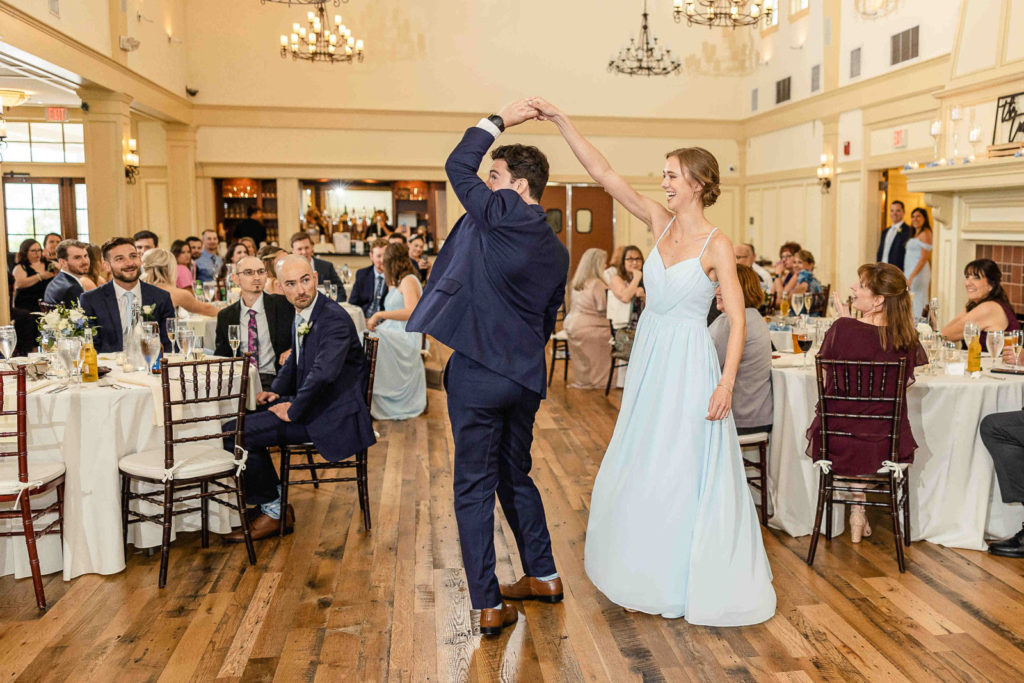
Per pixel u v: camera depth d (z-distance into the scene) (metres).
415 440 5.86
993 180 6.34
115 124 9.66
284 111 13.38
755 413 3.95
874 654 2.83
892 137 10.38
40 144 12.83
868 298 3.59
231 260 9.89
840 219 11.64
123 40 9.65
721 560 3.01
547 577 3.24
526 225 2.78
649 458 3.08
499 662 2.79
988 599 3.26
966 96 7.34
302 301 3.93
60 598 3.29
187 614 3.15
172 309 4.83
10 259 10.23
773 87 13.26
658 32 14.00
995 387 3.80
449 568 3.58
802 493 3.94
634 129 14.14
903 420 3.53
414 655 2.84
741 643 2.92
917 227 9.09
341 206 14.05
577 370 7.88
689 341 3.07
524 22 13.71
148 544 3.74
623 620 3.10
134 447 3.58
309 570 3.56
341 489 4.72
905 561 3.66
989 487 3.80
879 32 10.52
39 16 7.52
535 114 3.11
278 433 3.87
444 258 2.97
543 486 4.79
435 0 13.51
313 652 2.86
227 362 3.76
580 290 7.87
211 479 3.48
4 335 3.61
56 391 3.48
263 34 13.20
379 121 13.57
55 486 3.35
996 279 4.60
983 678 2.68
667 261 3.12
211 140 13.31
